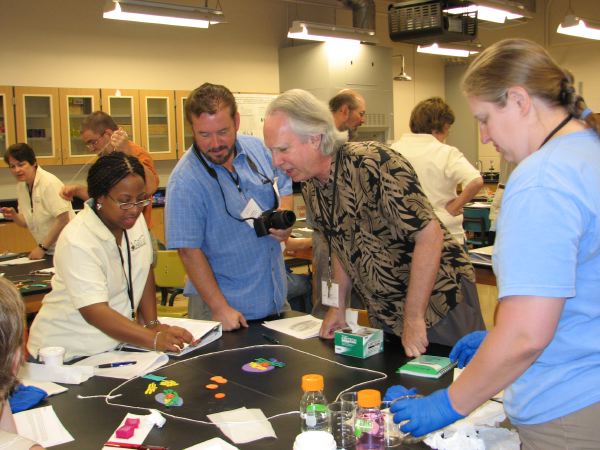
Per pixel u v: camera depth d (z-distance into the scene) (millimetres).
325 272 2182
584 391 1012
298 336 1972
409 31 5477
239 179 2193
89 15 6402
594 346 1016
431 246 1675
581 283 1010
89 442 1271
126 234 1987
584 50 8977
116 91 6344
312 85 7496
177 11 4867
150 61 6871
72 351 1904
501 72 1031
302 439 1071
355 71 7531
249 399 1464
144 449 1220
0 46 5883
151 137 6645
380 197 1675
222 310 2105
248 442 1235
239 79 7625
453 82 10242
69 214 4094
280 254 2344
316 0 7617
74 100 6129
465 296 1906
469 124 10062
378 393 1196
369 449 1187
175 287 3670
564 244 950
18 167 4109
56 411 1438
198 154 2131
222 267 2229
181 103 6801
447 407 1108
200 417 1371
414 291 1714
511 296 985
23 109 5836
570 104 1032
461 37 5492
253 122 6641
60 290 1914
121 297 1988
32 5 6035
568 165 973
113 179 1791
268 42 7848
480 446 1157
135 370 1675
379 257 1789
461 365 1579
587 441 1012
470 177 3523
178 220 2092
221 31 7410
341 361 1714
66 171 6383
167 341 1778
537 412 1054
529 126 1050
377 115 7828
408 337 1748
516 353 985
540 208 961
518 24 9453
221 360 1764
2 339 938
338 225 1806
